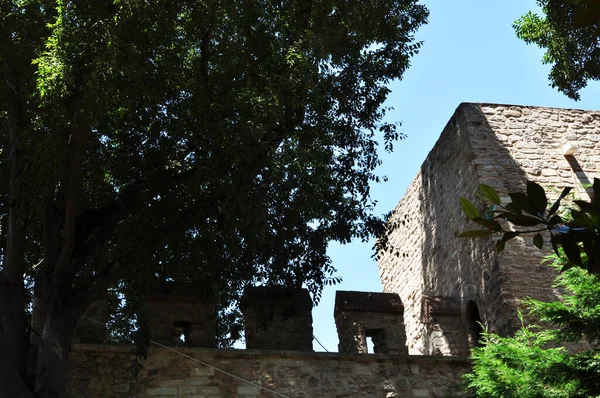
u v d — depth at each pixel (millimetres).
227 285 14195
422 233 18922
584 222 2941
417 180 19641
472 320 15719
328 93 14375
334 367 13484
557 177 16469
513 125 17078
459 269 16500
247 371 12992
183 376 12656
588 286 11656
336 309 15156
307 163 13195
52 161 10867
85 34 10812
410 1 15539
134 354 12516
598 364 11094
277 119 12219
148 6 11148
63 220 12070
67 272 11727
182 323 14023
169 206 12203
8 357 10703
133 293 12891
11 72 11430
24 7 12102
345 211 14680
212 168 11945
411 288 19391
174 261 12781
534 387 11391
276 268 13977
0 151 13211
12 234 11758
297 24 14102
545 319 11938
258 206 11938
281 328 14219
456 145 17266
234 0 13156
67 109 11078
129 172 12711
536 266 14969
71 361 12352
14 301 11406
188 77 12836
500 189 15945
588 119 17641
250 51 13281
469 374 12914
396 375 13664
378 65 14953
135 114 12836
